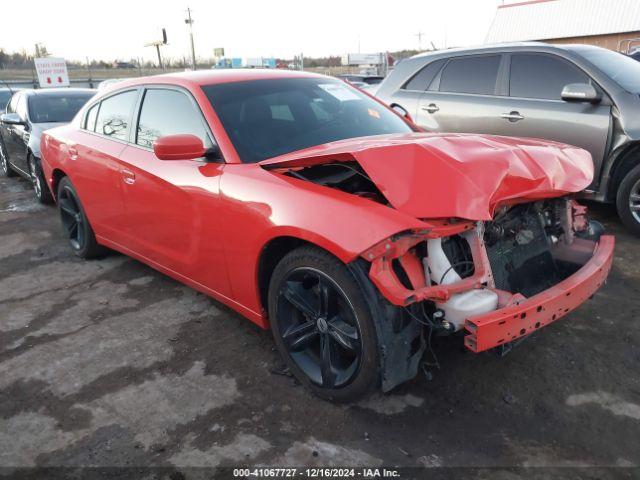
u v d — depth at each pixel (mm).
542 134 5012
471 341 2094
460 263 2328
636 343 3020
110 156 3797
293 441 2340
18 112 7914
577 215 3070
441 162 2283
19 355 3168
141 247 3766
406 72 6352
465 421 2426
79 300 3910
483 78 5578
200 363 2992
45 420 2553
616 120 4512
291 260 2506
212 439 2375
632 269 4012
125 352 3146
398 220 2121
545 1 29391
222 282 3051
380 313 2215
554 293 2303
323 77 3861
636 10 25906
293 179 2600
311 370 2631
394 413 2494
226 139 2977
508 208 2545
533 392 2613
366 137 3094
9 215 6547
